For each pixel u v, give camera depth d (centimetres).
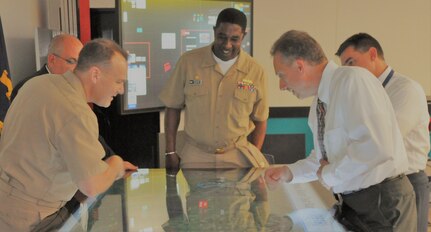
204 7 390
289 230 171
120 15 345
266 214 186
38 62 326
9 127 192
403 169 189
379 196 183
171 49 380
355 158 172
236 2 399
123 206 197
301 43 185
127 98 357
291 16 494
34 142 185
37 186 188
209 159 288
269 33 494
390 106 183
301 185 217
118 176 210
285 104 497
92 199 202
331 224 177
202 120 289
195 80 290
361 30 503
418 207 229
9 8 322
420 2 503
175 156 289
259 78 296
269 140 459
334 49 502
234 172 248
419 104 227
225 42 282
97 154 184
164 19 372
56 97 185
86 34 362
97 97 196
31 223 188
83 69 191
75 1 367
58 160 187
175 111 305
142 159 384
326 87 185
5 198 188
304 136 468
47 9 381
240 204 197
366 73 180
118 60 191
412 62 512
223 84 289
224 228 174
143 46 362
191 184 226
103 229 176
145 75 367
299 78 189
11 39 325
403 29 505
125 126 382
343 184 184
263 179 226
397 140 184
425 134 233
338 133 179
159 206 197
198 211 191
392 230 182
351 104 174
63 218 188
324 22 498
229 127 288
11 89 290
